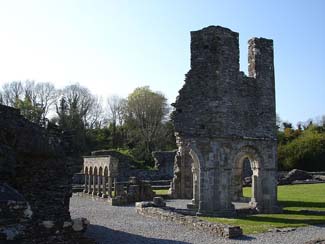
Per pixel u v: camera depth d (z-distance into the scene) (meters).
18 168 13.82
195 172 27.72
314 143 70.94
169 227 21.16
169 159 55.00
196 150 27.39
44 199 14.07
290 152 70.75
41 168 14.19
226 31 28.22
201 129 27.44
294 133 84.56
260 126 29.12
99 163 38.34
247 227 21.52
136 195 35.03
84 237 12.49
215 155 27.06
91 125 88.06
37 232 11.29
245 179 49.78
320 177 57.56
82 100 85.75
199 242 17.48
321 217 25.44
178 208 28.30
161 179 54.22
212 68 27.64
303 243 16.64
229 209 26.95
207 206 26.73
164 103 88.44
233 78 28.16
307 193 39.56
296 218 25.05
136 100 86.56
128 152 72.25
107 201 34.84
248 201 34.81
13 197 10.70
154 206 27.44
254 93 29.12
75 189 44.25
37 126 13.99
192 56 28.28
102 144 80.69
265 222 23.52
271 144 29.41
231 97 27.84
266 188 28.70
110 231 19.88
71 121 78.62
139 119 85.44
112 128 85.69
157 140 79.94
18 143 13.36
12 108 13.42
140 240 17.69
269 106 29.75
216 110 27.28
